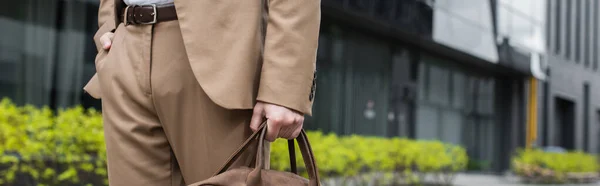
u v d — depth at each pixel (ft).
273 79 4.20
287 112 4.21
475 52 58.03
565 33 82.53
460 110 65.21
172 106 4.47
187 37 4.33
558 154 57.06
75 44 28.71
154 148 4.64
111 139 4.71
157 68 4.48
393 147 29.22
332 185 24.91
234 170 4.19
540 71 70.64
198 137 4.47
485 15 59.67
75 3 28.76
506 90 71.61
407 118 56.34
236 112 4.43
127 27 4.70
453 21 54.49
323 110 45.96
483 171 67.77
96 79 5.04
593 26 92.63
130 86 4.55
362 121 50.31
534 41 69.31
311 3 4.33
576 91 86.33
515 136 71.10
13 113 14.37
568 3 83.76
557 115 85.92
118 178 4.66
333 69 47.32
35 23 27.20
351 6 43.29
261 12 4.50
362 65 50.52
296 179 4.33
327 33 46.91
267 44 4.30
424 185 32.32
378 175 27.20
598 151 97.76
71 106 28.37
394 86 54.39
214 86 4.26
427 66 59.31
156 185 4.67
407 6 48.96
